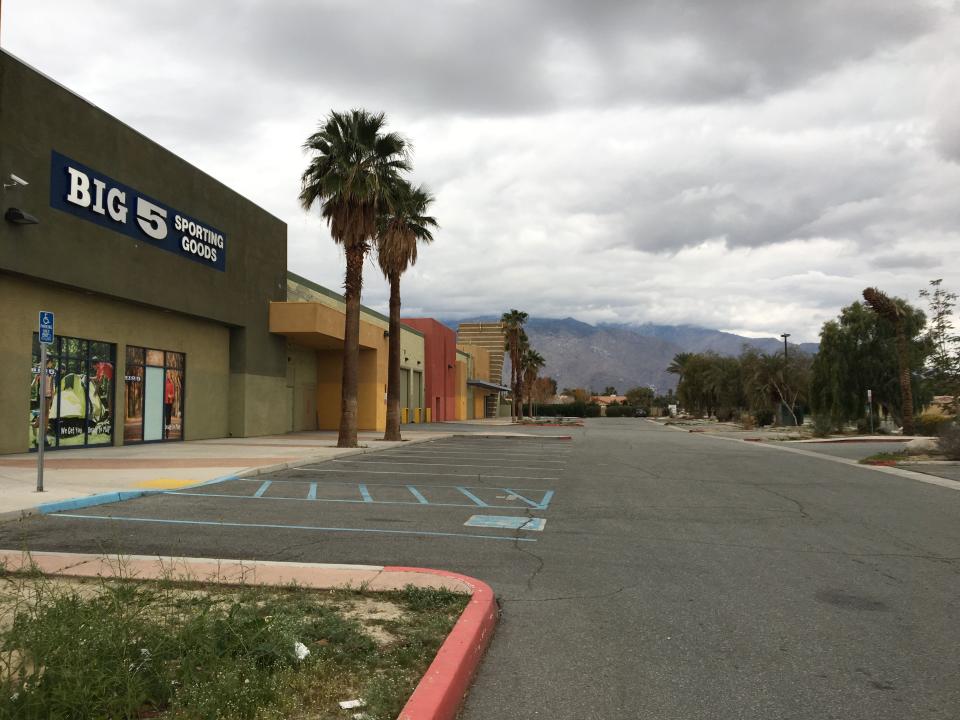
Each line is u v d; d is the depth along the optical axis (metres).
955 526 10.72
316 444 27.12
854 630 5.75
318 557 8.11
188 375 27.77
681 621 5.97
